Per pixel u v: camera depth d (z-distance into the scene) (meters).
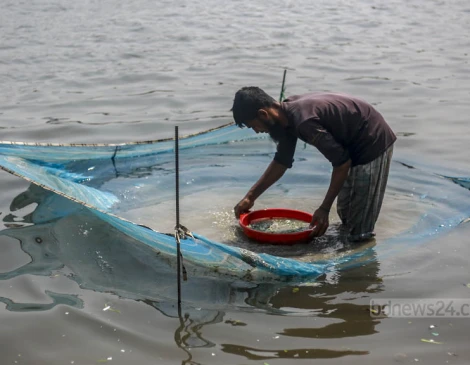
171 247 4.12
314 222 4.36
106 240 4.46
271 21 12.98
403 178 5.67
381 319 3.50
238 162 6.17
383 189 4.47
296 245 4.48
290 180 5.75
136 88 8.47
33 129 6.79
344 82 8.62
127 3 15.27
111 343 3.28
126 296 3.75
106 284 3.89
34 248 4.32
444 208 5.05
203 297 3.76
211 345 3.27
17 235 4.49
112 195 5.36
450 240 4.47
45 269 4.04
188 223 4.86
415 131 6.80
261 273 4.00
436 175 5.71
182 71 9.27
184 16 13.56
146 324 3.46
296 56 10.11
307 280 3.98
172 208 5.16
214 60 9.90
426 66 9.42
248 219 4.83
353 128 4.24
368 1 15.24
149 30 12.14
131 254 4.28
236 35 11.67
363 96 8.04
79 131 6.80
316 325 3.46
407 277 3.97
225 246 3.88
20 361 3.14
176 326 3.44
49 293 3.76
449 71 9.15
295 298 3.76
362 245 4.47
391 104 7.70
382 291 3.81
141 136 6.68
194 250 4.01
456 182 5.54
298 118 4.08
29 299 3.69
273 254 4.34
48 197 5.14
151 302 3.69
